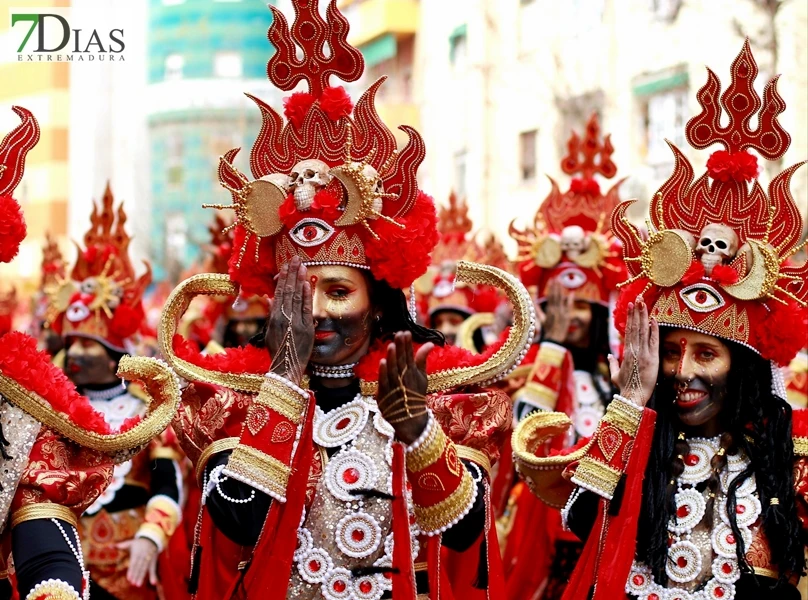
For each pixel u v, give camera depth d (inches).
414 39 882.1
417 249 162.9
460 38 819.4
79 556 144.8
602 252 291.6
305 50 170.1
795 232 171.9
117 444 152.9
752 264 170.2
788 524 166.1
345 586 156.6
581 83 684.7
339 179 162.1
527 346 166.9
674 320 171.3
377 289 167.0
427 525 152.9
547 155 724.0
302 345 154.5
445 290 365.1
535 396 273.0
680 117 605.6
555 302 279.1
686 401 170.6
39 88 1282.0
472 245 377.7
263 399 152.9
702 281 170.9
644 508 168.2
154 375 158.6
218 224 340.8
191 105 1222.3
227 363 166.9
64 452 149.5
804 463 171.8
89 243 282.5
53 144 1283.2
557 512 261.3
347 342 162.4
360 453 160.2
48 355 159.2
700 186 175.3
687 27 589.0
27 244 1296.8
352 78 170.1
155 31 1231.5
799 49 509.0
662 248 172.2
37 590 138.6
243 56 1226.6
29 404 147.3
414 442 150.2
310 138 167.8
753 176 174.2
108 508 254.2
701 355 171.2
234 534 154.6
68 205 1286.9
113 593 253.4
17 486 144.9
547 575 261.6
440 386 166.6
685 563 167.6
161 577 261.9
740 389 172.1
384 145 167.0
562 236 293.4
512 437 181.8
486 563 164.4
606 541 163.8
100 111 1269.7
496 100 781.9
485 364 166.9
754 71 175.9
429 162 857.5
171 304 169.6
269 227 163.8
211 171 1226.0
